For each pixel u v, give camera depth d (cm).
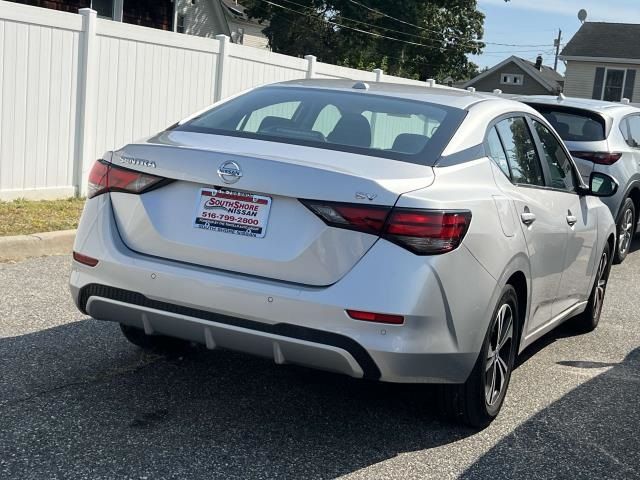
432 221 367
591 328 675
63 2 1833
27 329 538
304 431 421
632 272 967
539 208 485
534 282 479
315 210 368
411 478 378
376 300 360
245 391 469
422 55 5341
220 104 489
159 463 370
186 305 382
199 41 1122
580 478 395
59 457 367
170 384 469
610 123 984
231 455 384
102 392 447
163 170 395
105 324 562
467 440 428
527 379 543
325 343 363
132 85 1036
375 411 456
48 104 930
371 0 4725
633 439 449
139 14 2055
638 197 1038
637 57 4312
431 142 425
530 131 527
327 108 461
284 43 4616
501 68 6400
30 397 430
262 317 369
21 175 913
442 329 377
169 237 393
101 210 413
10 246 719
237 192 383
